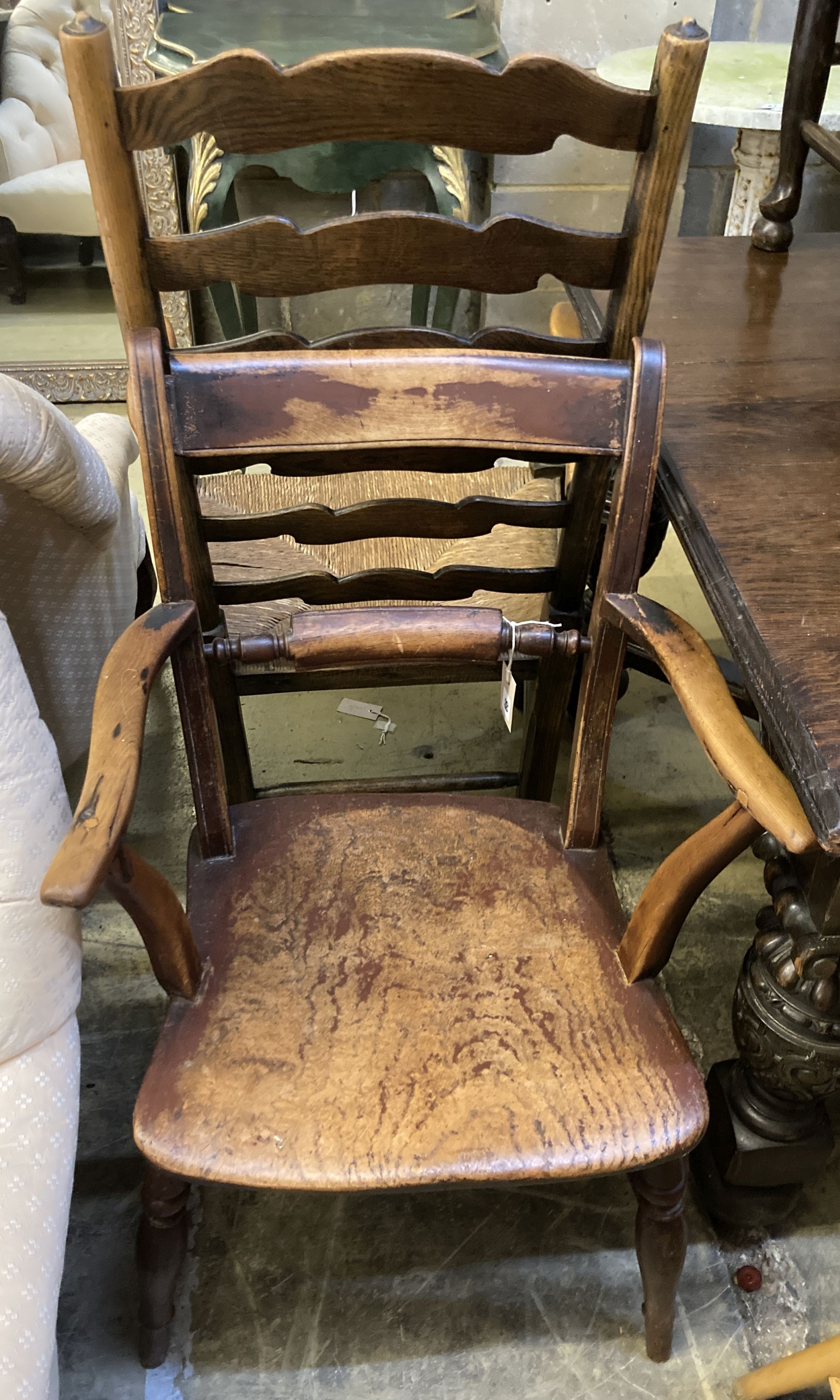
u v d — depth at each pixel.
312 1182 0.76
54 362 2.50
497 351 0.86
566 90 0.81
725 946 1.43
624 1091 0.81
